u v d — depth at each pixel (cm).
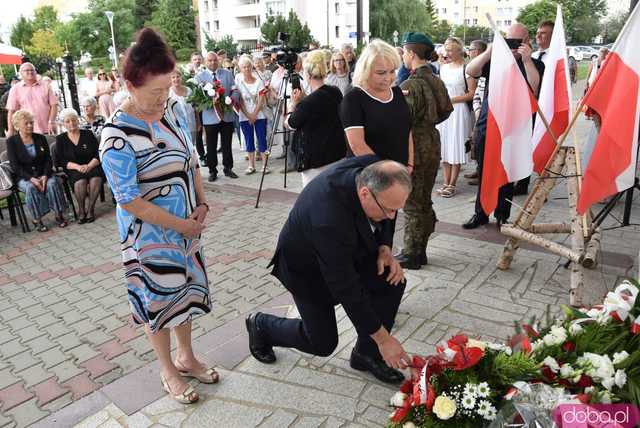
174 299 242
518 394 163
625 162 298
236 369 289
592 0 5244
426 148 376
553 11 4972
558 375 171
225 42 3850
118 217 235
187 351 277
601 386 164
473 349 179
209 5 7019
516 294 357
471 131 606
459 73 596
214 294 391
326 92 428
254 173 783
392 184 191
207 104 705
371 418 245
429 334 312
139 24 6875
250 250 479
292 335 262
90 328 355
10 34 5844
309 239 216
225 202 639
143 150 222
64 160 598
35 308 390
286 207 608
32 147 581
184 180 237
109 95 1032
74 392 284
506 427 161
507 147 352
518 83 344
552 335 183
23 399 279
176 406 261
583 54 3931
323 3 5438
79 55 6306
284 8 6016
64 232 574
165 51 213
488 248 439
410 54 385
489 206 368
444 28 7031
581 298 334
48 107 778
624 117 295
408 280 382
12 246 537
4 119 966
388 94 325
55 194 583
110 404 267
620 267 391
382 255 241
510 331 311
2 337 348
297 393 265
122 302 393
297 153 449
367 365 272
